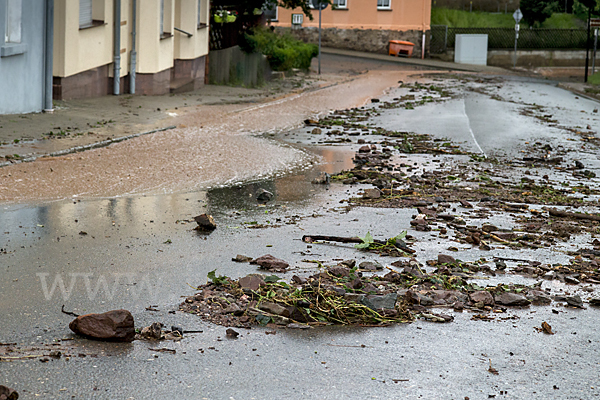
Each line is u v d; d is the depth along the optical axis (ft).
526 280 22.54
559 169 45.88
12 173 35.09
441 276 22.04
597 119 74.33
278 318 18.30
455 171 43.29
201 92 82.12
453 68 145.07
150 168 39.17
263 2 108.68
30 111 52.65
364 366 15.83
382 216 30.96
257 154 46.21
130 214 29.17
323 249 25.32
